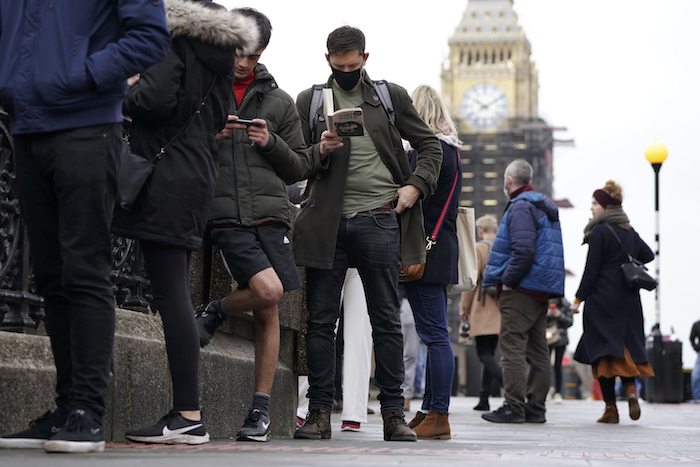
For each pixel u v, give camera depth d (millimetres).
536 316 14383
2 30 5703
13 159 6750
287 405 10164
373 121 8523
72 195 5543
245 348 9578
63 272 5613
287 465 5031
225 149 7594
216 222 7531
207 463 4973
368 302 8594
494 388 25859
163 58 5652
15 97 5520
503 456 6434
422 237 8727
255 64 7895
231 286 8742
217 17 6363
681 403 28266
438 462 5512
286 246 7711
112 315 5691
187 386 6520
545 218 14297
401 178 8586
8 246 6668
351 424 11359
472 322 18203
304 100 8820
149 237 6301
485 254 17906
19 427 6250
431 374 9547
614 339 14906
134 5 5570
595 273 15164
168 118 6391
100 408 5625
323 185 8469
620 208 15445
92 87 5500
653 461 6453
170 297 6434
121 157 6246
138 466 4676
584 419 16391
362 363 11469
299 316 10320
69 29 5520
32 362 6488
